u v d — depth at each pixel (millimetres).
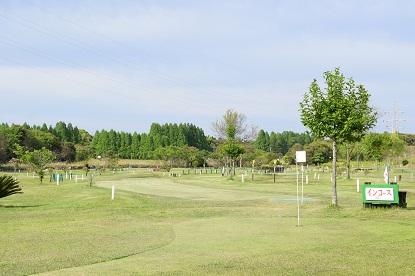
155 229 16375
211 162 123250
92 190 37906
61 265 10211
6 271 9641
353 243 13000
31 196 35594
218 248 12375
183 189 43562
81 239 13945
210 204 27562
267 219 19656
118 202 27922
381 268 9484
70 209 24938
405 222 18078
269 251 11805
